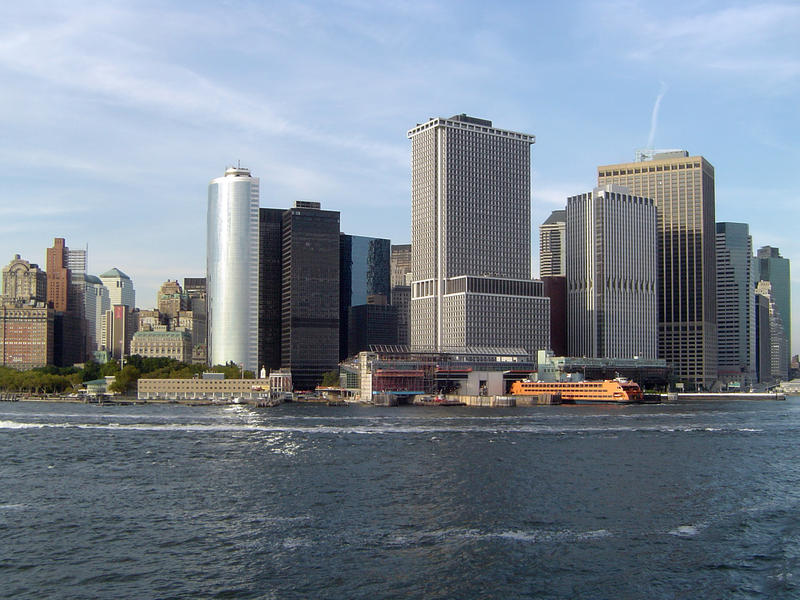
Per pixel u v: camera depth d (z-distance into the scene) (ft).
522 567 387.14
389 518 479.00
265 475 625.41
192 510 501.15
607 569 385.09
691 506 513.45
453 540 430.20
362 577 373.61
